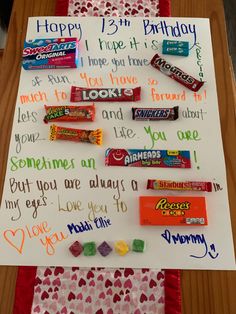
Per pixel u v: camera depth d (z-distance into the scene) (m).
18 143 0.67
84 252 0.59
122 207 0.62
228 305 0.56
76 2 0.81
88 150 0.67
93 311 0.56
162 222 0.60
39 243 0.60
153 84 0.72
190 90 0.71
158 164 0.65
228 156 0.66
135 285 0.57
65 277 0.58
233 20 1.33
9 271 0.58
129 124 0.69
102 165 0.65
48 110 0.69
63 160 0.66
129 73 0.73
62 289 0.57
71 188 0.64
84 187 0.64
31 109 0.70
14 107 0.71
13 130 0.68
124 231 0.60
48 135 0.68
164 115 0.68
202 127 0.68
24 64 0.73
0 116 0.70
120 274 0.58
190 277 0.57
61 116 0.68
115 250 0.59
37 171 0.65
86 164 0.65
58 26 0.78
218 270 0.58
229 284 0.57
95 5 0.81
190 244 0.59
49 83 0.73
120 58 0.75
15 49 0.77
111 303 0.56
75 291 0.57
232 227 0.61
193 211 0.61
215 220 0.61
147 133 0.68
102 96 0.70
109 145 0.67
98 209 0.62
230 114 0.69
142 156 0.66
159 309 0.56
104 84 0.72
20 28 0.79
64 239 0.60
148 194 0.63
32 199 0.63
